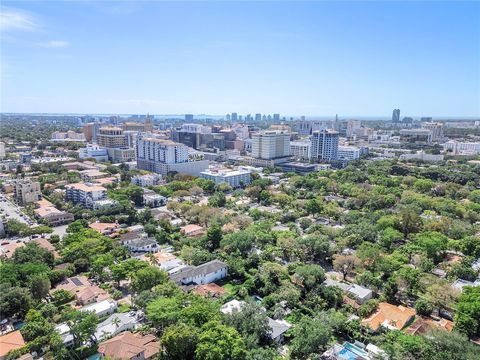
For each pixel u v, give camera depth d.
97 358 84.50
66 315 94.12
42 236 171.12
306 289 118.12
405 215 174.12
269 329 92.12
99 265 128.12
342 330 97.00
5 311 98.88
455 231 165.25
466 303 98.19
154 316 92.94
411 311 108.50
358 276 126.12
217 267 130.88
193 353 82.94
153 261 134.38
